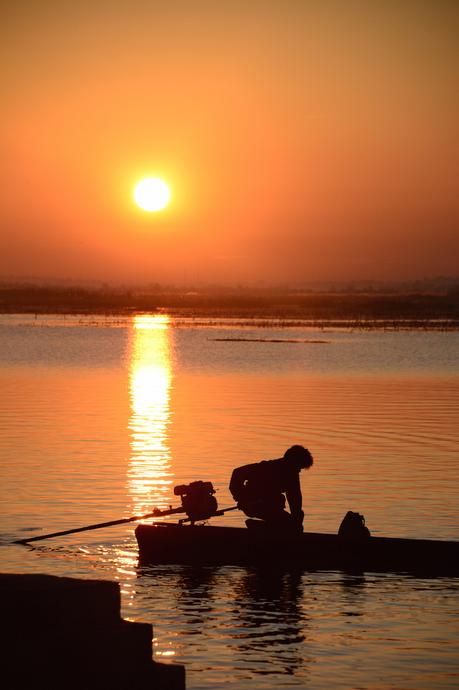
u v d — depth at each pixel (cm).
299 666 1177
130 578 1566
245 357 7062
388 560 1652
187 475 2366
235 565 1667
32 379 5175
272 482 1761
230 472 2408
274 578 1579
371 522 1900
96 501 2075
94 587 869
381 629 1317
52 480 2284
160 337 9994
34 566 1614
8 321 14488
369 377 5375
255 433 3103
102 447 2786
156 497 2117
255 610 1399
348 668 1171
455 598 1470
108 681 865
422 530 1841
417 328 12700
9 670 839
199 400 4122
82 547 1741
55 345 8506
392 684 1122
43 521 1903
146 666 884
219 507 2075
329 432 3142
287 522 1744
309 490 2205
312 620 1357
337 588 1527
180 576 1589
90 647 861
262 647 1242
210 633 1297
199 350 7875
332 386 4816
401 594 1490
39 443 2856
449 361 6662
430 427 3272
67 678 850
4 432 3092
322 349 8062
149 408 3797
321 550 1681
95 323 13888
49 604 850
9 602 846
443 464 2545
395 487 2238
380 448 2817
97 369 5912
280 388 4694
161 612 1389
